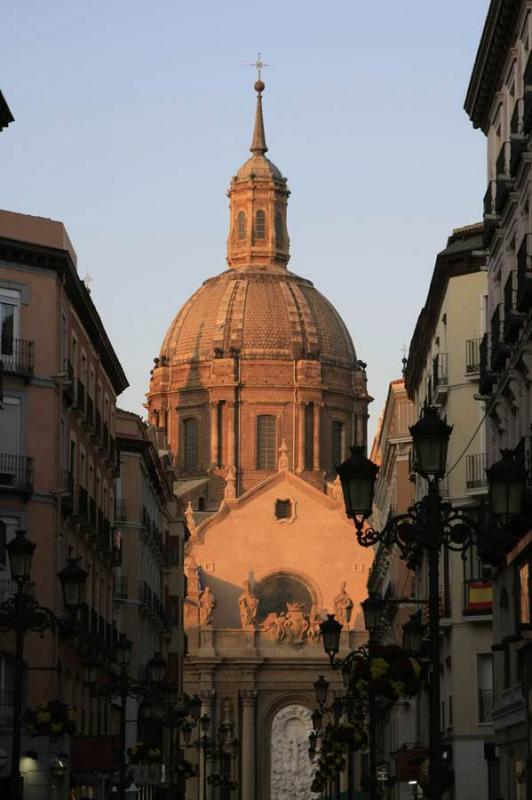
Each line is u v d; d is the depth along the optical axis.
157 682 56.66
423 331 73.06
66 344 66.00
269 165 179.62
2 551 60.06
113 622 84.31
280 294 170.25
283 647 146.75
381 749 106.75
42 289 63.16
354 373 169.75
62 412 64.31
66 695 65.12
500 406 49.62
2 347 61.94
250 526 153.50
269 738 145.38
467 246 63.75
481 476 62.31
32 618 37.91
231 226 178.75
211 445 164.12
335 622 48.03
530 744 43.47
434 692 29.08
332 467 166.12
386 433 106.75
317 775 97.38
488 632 62.00
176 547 117.00
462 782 61.97
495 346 48.69
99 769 64.06
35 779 59.00
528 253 42.72
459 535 29.00
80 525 68.38
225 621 150.38
